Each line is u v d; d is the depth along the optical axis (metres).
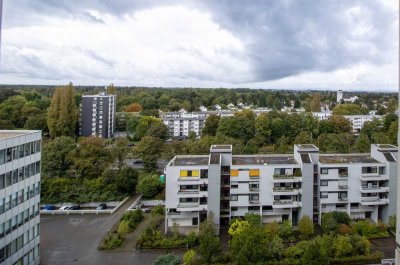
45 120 121.75
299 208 59.28
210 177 57.00
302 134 101.56
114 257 49.00
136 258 48.75
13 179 40.44
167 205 58.16
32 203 44.56
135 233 57.31
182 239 53.09
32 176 44.47
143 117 140.38
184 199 58.38
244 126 107.94
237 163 60.97
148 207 70.06
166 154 88.12
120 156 84.00
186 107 196.62
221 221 59.47
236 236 47.44
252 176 59.19
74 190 72.31
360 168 60.62
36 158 45.28
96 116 136.50
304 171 58.41
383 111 172.75
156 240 52.75
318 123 114.62
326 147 94.19
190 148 90.31
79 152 79.88
